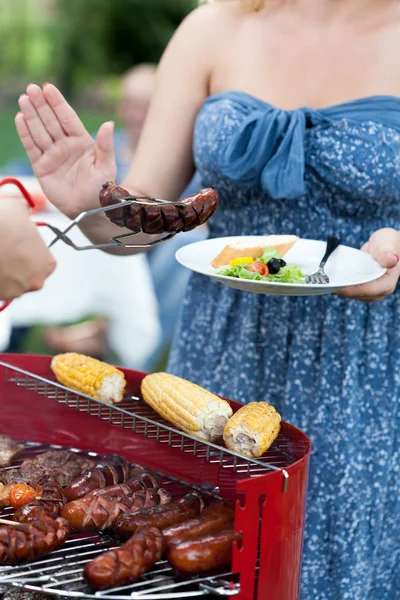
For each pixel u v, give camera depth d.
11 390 1.64
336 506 1.75
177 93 1.93
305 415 1.79
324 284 1.43
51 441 1.65
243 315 1.83
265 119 1.76
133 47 12.28
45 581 1.14
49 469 1.45
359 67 1.84
